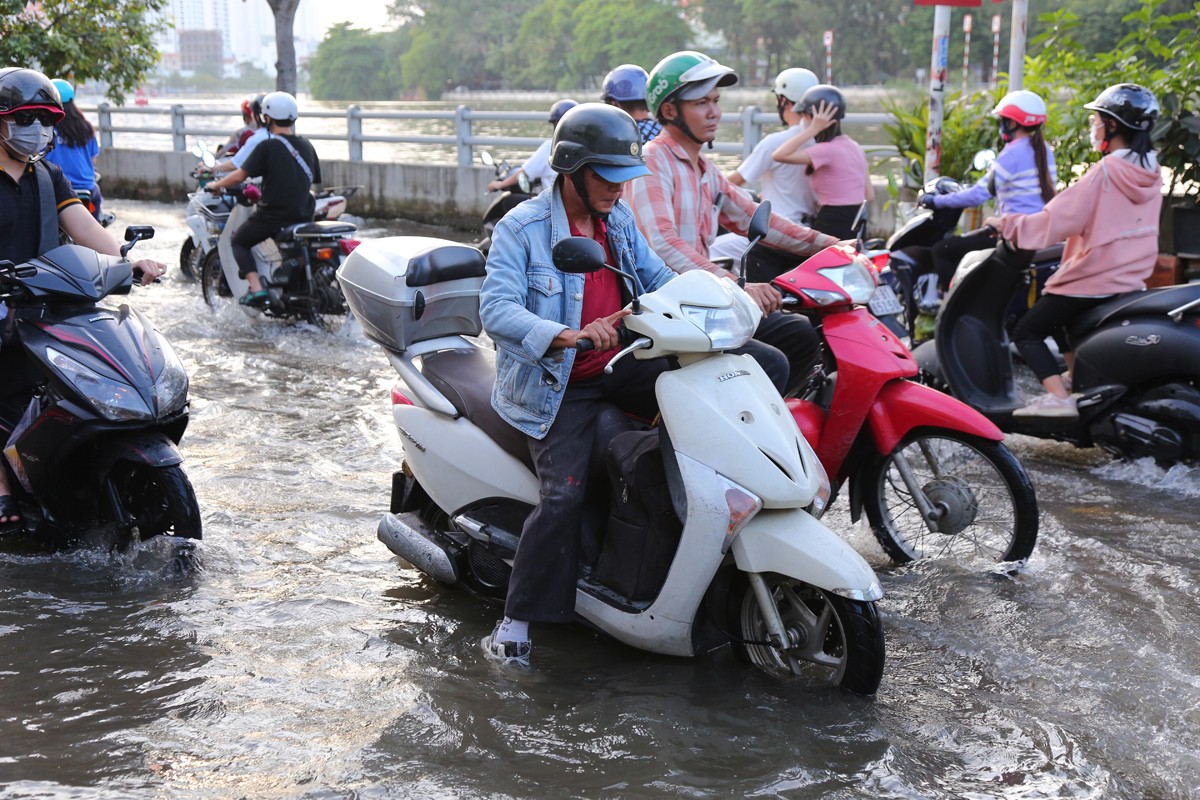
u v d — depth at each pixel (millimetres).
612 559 3682
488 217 9609
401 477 4430
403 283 4098
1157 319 5516
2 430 4508
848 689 3488
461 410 4012
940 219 7742
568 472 3605
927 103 9781
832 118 6973
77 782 2984
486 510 3965
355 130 16000
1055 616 4066
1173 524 4980
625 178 3398
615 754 3150
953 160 9289
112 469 4457
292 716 3340
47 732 3236
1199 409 5406
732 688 3545
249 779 3012
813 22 98438
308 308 8688
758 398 3496
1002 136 7285
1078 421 5699
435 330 4246
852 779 3035
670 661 3736
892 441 4340
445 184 15031
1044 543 4738
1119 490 5453
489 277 3527
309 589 4250
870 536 4855
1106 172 5562
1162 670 3656
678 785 3002
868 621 3396
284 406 6594
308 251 8625
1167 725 3324
